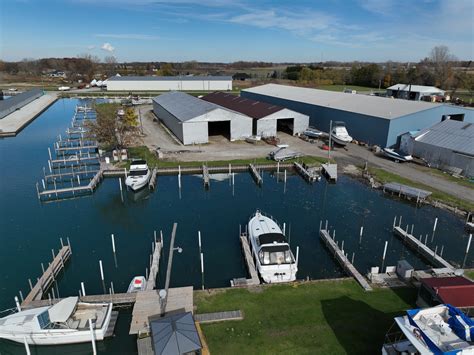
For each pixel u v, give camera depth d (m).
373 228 29.92
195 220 31.53
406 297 19.50
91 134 56.66
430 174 41.16
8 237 28.66
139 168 39.81
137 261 25.16
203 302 19.02
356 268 24.08
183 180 41.75
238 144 55.16
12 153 52.25
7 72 198.12
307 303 19.00
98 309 18.19
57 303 17.92
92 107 86.38
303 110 67.06
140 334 16.83
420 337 13.50
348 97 65.56
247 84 153.00
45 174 42.81
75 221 31.64
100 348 17.11
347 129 56.38
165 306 18.50
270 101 79.12
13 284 22.55
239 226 30.27
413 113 49.34
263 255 22.19
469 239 25.50
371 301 19.17
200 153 49.94
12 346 17.19
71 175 42.62
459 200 33.72
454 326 13.80
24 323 16.64
